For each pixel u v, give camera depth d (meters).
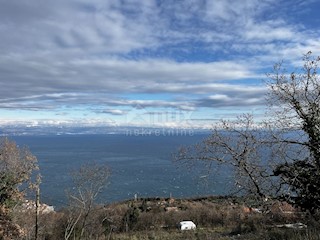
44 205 25.19
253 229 17.48
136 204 36.44
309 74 11.48
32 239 17.84
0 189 14.61
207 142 12.03
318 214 12.10
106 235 24.12
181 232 23.31
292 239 10.79
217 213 26.52
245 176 11.72
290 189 11.50
